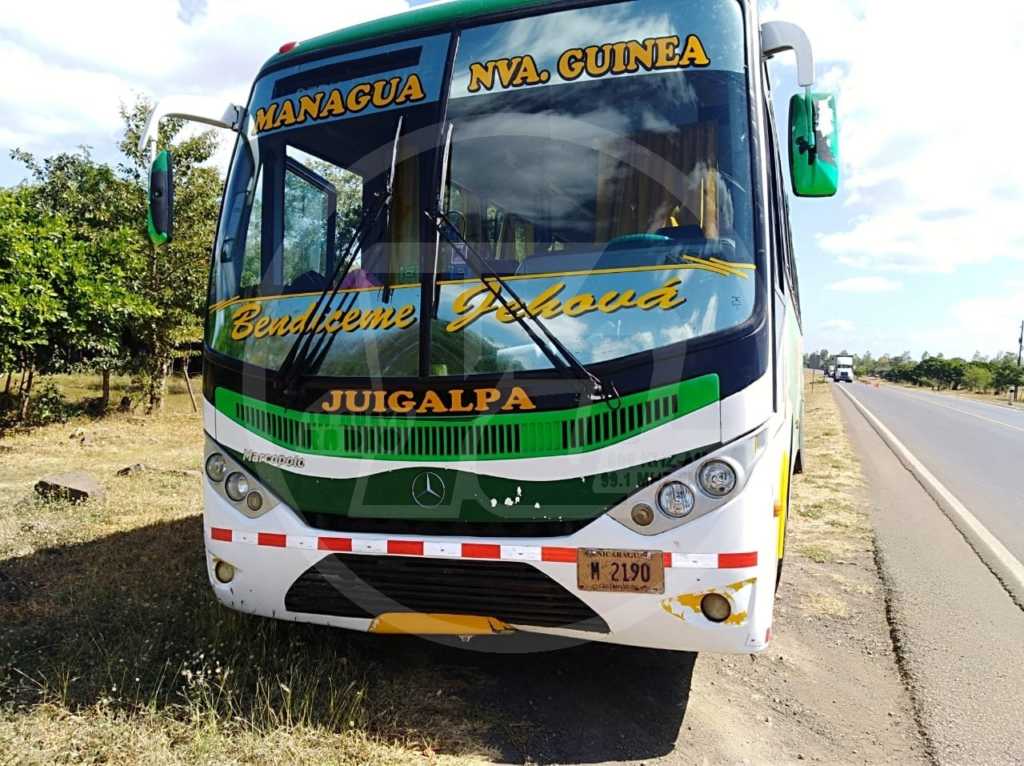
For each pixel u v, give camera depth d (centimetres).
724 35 336
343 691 340
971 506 870
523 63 349
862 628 466
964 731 344
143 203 1622
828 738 336
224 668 352
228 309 368
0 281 1166
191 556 541
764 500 298
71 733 302
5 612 429
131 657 362
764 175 323
